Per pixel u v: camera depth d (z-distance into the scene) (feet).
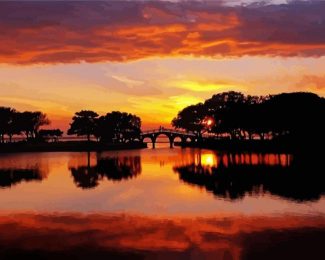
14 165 255.50
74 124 596.70
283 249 72.79
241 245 75.61
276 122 348.38
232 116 398.21
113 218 99.45
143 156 342.85
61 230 87.66
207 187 148.46
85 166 246.68
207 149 452.35
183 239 80.28
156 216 100.99
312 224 89.40
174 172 205.26
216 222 93.45
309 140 330.34
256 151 348.59
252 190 137.39
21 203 121.08
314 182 154.30
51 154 386.73
